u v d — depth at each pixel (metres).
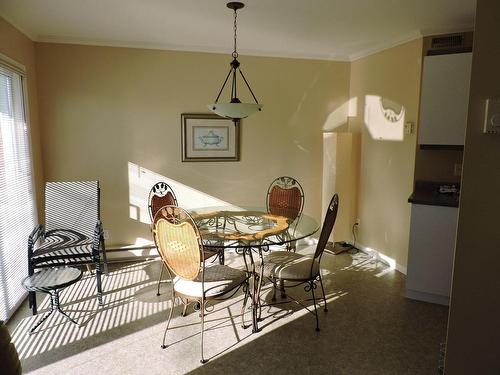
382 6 2.78
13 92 3.15
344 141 4.26
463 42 3.30
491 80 1.50
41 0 2.64
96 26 3.30
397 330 2.69
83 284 3.47
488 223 1.56
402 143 3.73
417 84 3.50
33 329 2.65
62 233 3.35
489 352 1.63
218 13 2.94
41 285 2.60
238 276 2.57
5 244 2.79
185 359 2.35
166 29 3.39
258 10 2.87
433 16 3.02
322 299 3.18
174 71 4.03
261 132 4.39
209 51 4.09
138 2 2.69
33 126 3.55
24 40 3.37
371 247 4.30
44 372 2.21
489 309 1.60
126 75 3.91
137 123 4.00
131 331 2.67
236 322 2.80
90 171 3.94
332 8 2.82
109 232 4.07
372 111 4.20
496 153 1.52
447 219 2.95
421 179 3.58
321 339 2.58
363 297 3.22
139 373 2.21
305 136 4.54
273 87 4.36
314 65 4.46
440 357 2.14
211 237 2.63
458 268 1.61
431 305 3.07
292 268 2.75
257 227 2.91
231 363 2.31
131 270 3.83
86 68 3.80
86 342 2.53
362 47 4.08
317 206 4.71
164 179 4.15
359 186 4.50
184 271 2.35
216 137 4.24
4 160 2.85
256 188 4.46
